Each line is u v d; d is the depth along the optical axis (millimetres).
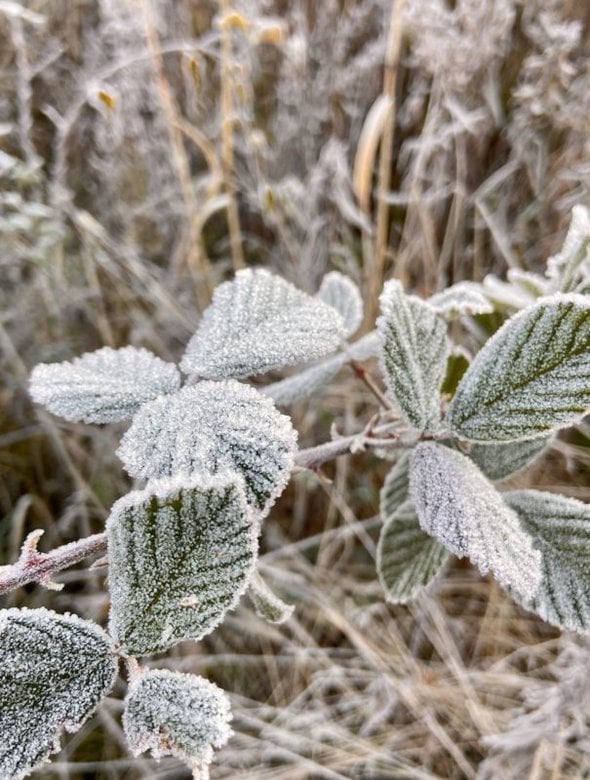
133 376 164
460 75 459
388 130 431
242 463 133
